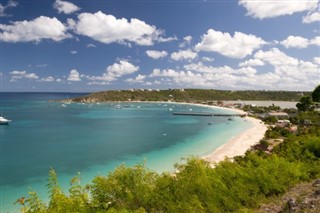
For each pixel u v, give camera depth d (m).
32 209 16.50
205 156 70.06
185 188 19.70
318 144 34.47
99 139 105.38
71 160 71.50
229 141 92.62
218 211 18.91
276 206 18.80
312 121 115.75
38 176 57.31
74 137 110.12
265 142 74.19
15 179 55.06
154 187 19.67
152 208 18.59
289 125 109.12
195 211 18.28
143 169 19.94
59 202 15.91
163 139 104.50
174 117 195.50
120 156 76.12
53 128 137.62
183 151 81.00
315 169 27.83
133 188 18.73
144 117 196.25
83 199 17.08
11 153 79.62
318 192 17.95
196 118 187.38
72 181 19.06
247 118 177.75
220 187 20.48
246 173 22.98
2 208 40.50
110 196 18.12
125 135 115.25
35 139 104.94
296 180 24.09
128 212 16.64
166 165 64.88
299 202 17.33
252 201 20.19
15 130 130.25
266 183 21.83
